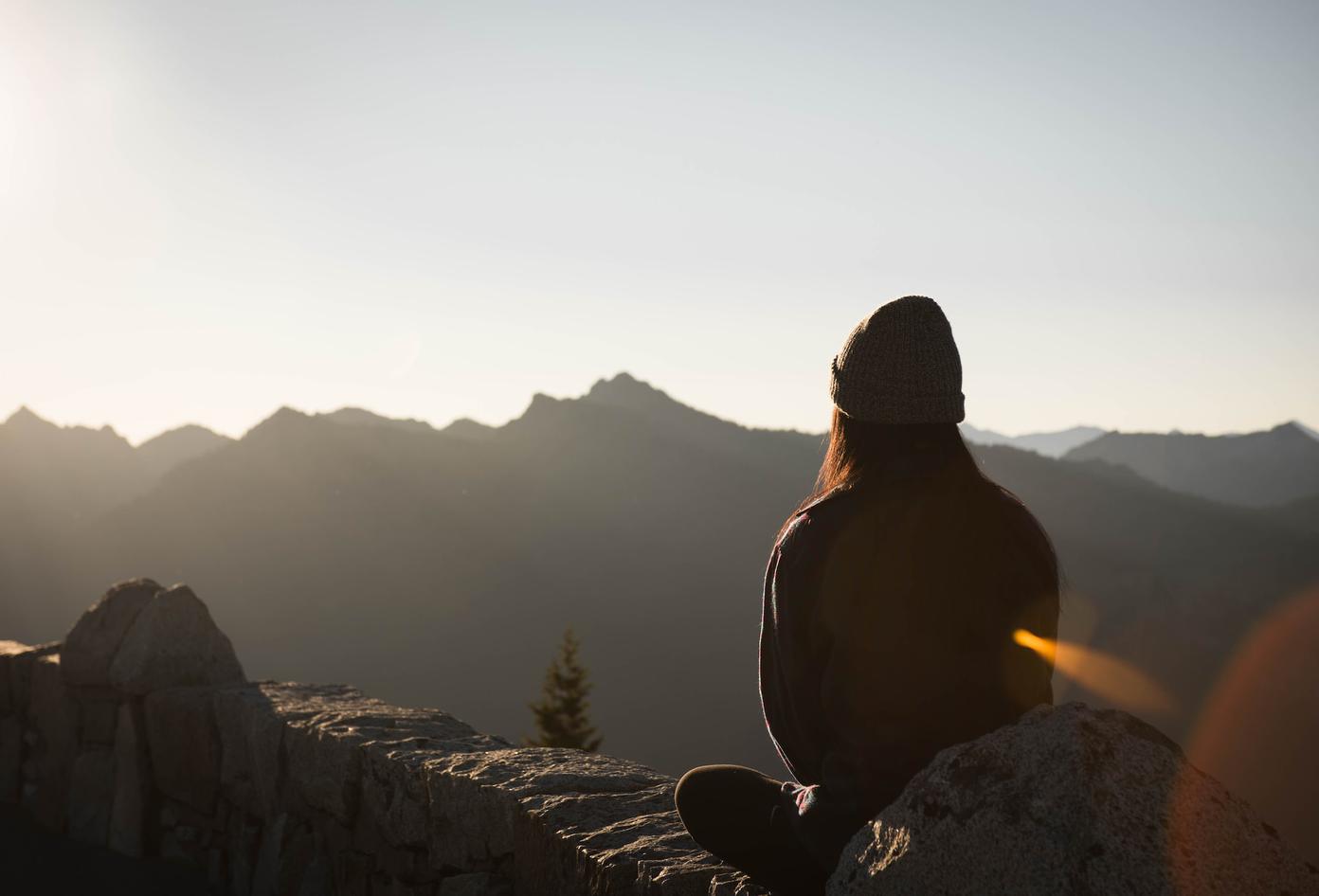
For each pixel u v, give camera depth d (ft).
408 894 11.35
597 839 8.61
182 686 16.74
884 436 5.97
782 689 6.22
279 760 13.83
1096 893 4.35
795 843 6.59
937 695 5.40
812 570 5.80
